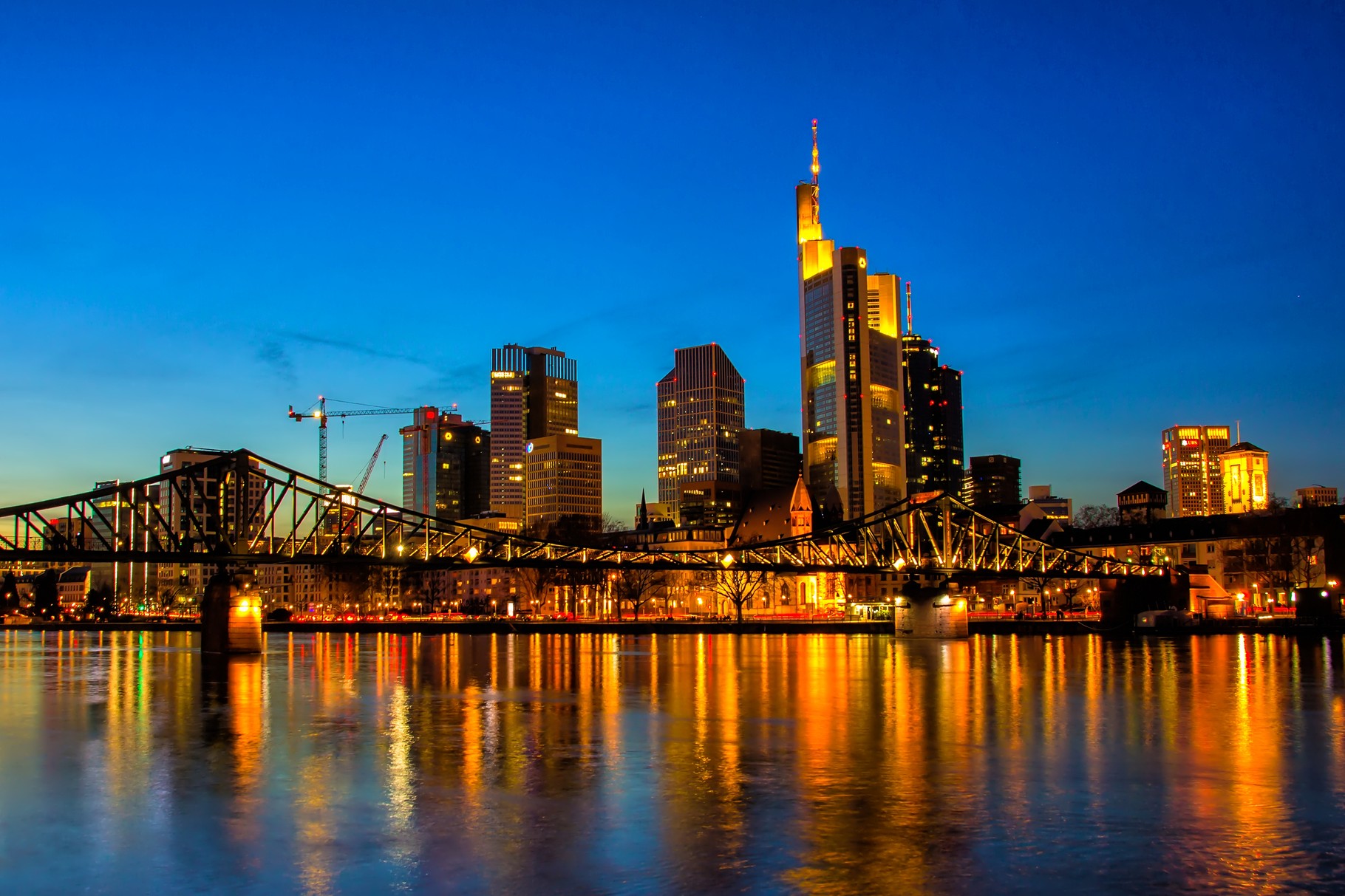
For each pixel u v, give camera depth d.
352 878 32.94
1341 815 40.09
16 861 35.00
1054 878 32.53
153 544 132.25
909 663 118.25
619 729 62.03
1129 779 46.56
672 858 34.56
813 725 63.50
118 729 63.50
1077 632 197.25
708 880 32.44
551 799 42.75
